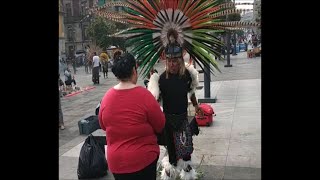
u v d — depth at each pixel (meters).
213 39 4.46
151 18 4.44
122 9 4.53
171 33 4.47
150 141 3.38
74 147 6.67
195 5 4.30
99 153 5.09
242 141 6.29
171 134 4.38
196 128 4.65
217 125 7.46
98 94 14.87
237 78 15.20
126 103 3.27
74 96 14.47
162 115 3.38
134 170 3.29
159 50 4.55
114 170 3.36
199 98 10.09
